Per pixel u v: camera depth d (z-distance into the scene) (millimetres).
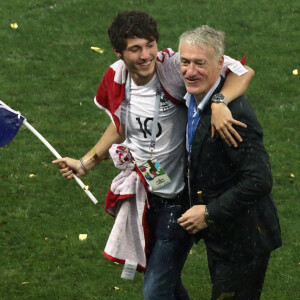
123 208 21266
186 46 18469
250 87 41844
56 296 25375
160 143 20359
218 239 19672
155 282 20984
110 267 27266
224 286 19938
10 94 40156
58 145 35688
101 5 49469
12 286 25797
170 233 20969
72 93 40562
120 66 20406
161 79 20016
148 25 19328
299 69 43906
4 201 31047
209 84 18688
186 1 50656
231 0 51000
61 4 49469
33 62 43500
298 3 51062
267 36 47344
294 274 27188
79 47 45250
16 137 36250
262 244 19484
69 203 31234
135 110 20250
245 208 18781
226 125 18062
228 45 46188
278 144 36625
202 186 19344
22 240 28531
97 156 22531
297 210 31375
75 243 28484
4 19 47594
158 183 20422
